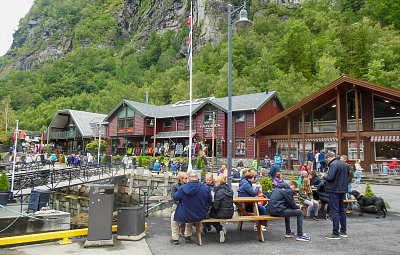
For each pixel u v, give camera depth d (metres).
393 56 61.09
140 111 47.62
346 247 7.85
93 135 56.06
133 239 8.35
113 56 172.25
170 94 91.69
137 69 135.50
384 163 27.89
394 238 8.77
